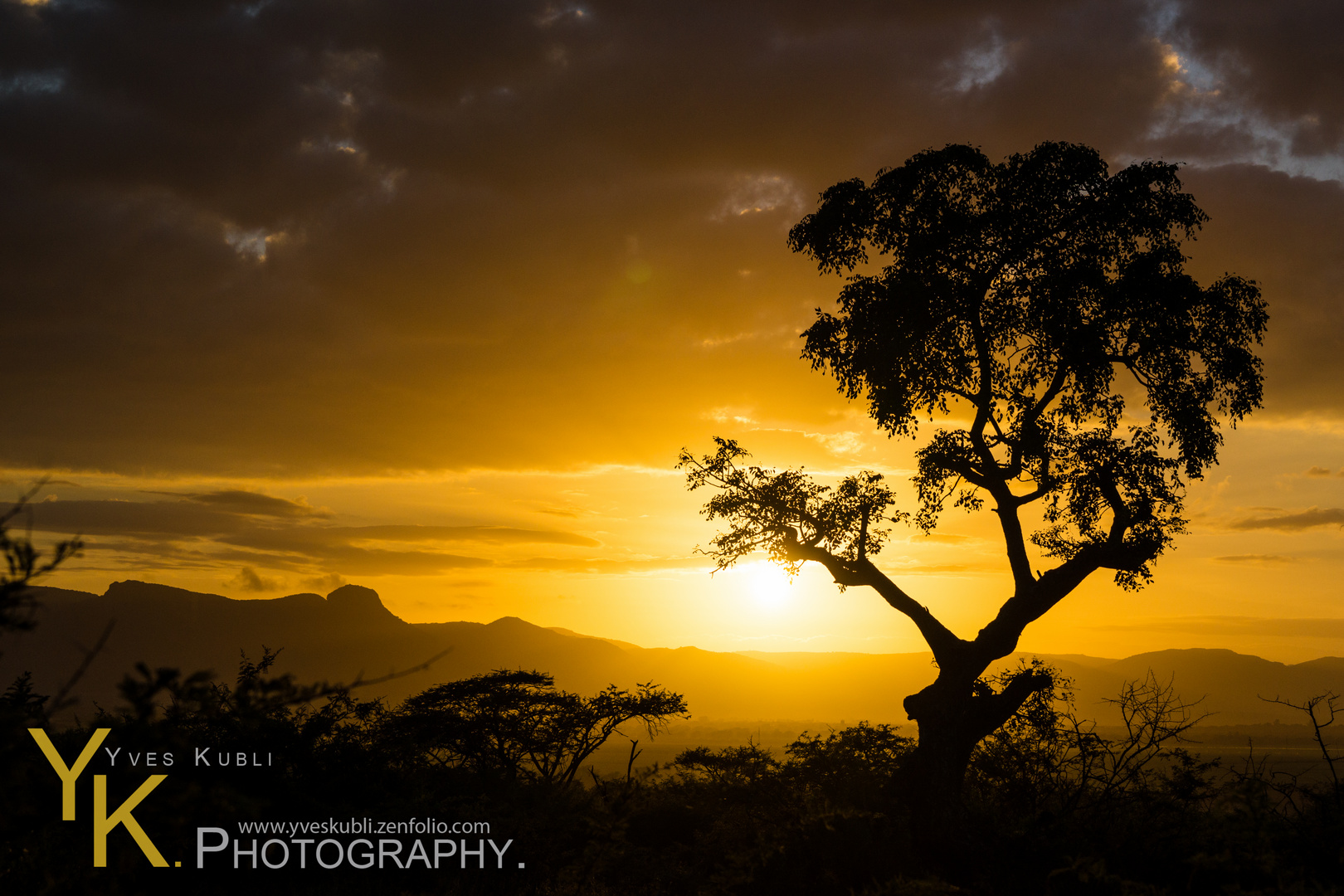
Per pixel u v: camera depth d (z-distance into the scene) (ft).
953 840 43.75
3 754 14.60
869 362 54.54
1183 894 32.73
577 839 42.11
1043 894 37.70
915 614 53.31
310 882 38.34
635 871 39.34
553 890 39.09
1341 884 26.12
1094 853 36.88
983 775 50.96
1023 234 54.75
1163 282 52.29
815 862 41.16
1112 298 52.75
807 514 55.62
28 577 13.46
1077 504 55.21
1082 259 54.60
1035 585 51.31
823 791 46.34
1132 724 43.32
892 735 52.49
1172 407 54.03
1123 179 53.88
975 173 55.62
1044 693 48.78
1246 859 27.43
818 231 57.98
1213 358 53.88
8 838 17.95
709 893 37.17
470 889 37.99
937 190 55.93
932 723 48.14
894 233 57.77
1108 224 54.54
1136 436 53.57
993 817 45.75
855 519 55.42
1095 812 41.65
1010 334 56.29
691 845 44.09
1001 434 55.67
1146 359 55.16
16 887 20.83
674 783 49.24
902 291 53.57
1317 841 27.96
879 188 56.80
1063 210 55.36
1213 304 52.75
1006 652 50.29
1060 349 53.11
